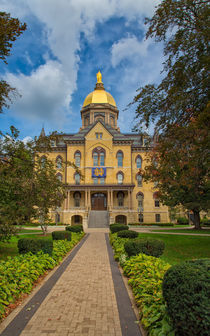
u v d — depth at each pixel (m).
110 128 57.69
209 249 15.12
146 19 10.35
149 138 12.15
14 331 5.02
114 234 20.67
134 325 5.27
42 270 9.34
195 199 30.31
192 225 50.31
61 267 10.95
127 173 51.59
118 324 5.32
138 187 52.09
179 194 30.28
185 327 3.68
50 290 7.68
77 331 5.00
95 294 7.29
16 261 8.91
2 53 9.67
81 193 51.41
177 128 10.13
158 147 11.41
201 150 9.77
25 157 12.63
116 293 7.37
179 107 10.16
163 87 10.29
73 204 50.72
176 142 10.45
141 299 6.13
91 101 66.62
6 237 12.38
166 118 10.66
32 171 12.91
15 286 6.91
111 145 52.16
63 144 56.12
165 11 9.53
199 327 3.51
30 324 5.33
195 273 3.89
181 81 9.68
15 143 12.29
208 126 9.12
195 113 10.38
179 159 10.81
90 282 8.55
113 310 6.09
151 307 5.24
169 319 4.41
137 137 60.25
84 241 21.08
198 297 3.60
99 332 4.96
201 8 9.20
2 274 7.27
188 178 11.61
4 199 11.71
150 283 6.48
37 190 13.36
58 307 6.29
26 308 6.24
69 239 17.67
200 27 9.24
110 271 10.18
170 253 13.91
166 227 43.00
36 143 13.35
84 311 6.03
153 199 51.50
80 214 47.16
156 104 10.79
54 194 23.00
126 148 52.75
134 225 45.59
